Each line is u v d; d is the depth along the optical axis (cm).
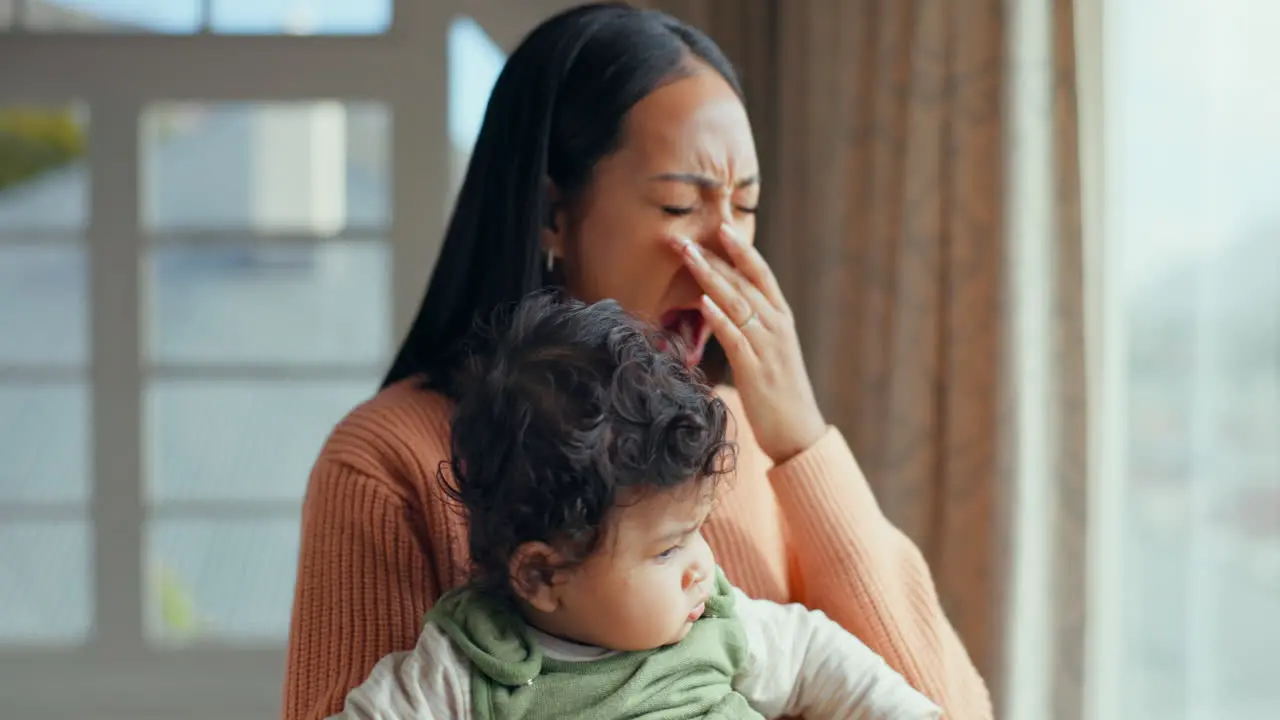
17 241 268
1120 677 198
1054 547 191
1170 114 188
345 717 86
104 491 269
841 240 229
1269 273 176
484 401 91
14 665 268
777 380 111
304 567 98
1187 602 188
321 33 266
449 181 269
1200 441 186
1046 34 189
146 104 267
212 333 273
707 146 108
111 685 268
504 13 266
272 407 273
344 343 274
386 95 267
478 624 90
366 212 271
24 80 265
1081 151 188
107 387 269
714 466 91
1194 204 185
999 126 204
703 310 109
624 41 109
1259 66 175
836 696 99
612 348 91
